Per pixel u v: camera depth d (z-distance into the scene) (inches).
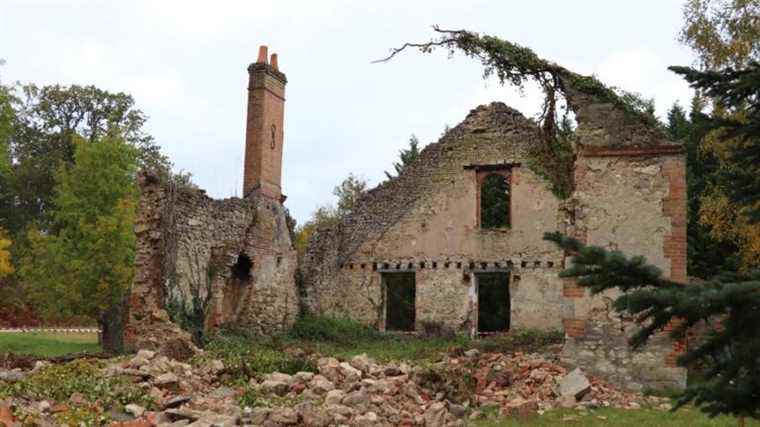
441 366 617.9
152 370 518.3
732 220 824.3
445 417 458.6
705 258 1145.4
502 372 593.9
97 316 1061.1
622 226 619.5
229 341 880.9
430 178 1181.7
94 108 2046.0
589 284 180.5
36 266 1124.5
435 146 1190.3
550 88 676.1
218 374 561.9
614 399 536.7
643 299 160.7
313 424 394.6
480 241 1135.6
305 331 1077.1
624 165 627.5
